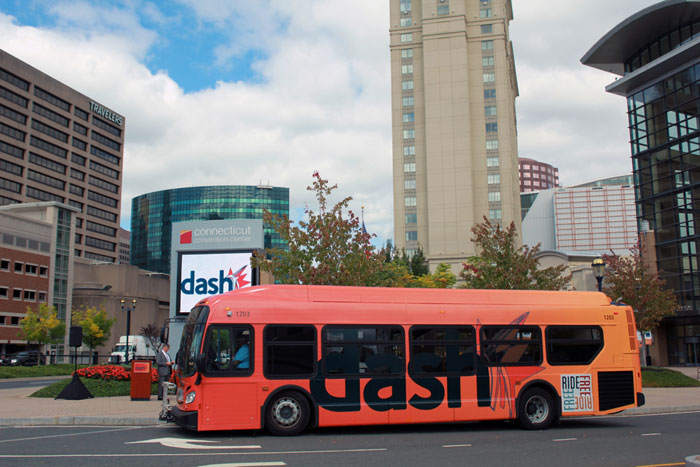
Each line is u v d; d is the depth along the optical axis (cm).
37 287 7362
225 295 1422
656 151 5478
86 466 975
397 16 11325
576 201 17800
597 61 6291
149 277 9925
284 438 1338
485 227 3067
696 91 5112
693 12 5309
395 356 1471
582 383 1595
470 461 1051
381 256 2512
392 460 1055
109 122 12750
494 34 11025
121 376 2508
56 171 11238
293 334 1420
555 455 1123
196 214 17150
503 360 1548
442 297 1548
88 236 12000
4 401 2133
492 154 10738
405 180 10831
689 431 1502
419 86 11044
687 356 5278
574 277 6819
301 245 2483
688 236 5112
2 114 10106
